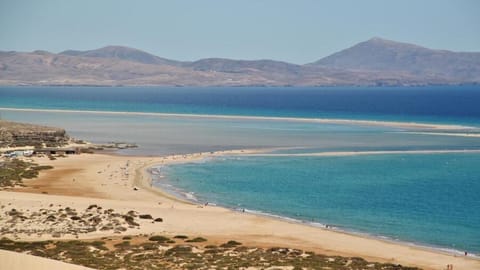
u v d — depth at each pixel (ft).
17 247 177.37
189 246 187.32
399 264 177.88
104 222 217.15
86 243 186.60
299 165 371.97
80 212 231.30
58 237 196.13
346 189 297.94
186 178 328.29
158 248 183.93
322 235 213.87
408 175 336.90
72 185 298.35
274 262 167.43
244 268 159.94
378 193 287.89
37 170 335.06
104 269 153.79
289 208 258.16
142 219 226.17
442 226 228.43
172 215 235.40
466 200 271.69
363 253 191.83
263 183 314.35
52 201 249.75
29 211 229.45
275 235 211.61
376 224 231.30
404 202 268.82
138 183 311.27
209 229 216.54
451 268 175.83
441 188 299.79
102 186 298.56
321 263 169.78
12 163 348.59
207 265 162.20
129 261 164.96
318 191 293.43
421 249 198.80
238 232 213.87
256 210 255.09
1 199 248.11
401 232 220.02
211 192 292.20
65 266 104.32
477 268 177.47
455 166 368.89
